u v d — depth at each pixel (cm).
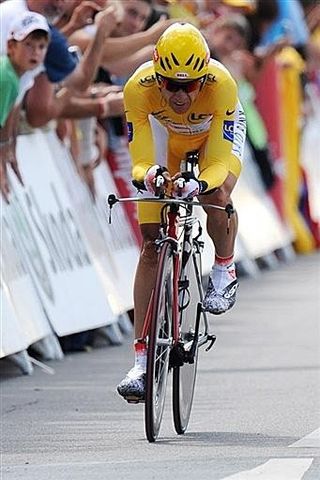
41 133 2359
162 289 1440
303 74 4191
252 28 3562
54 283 2219
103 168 2666
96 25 2231
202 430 1539
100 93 2423
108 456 1373
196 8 3131
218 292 1556
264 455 1352
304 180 4250
